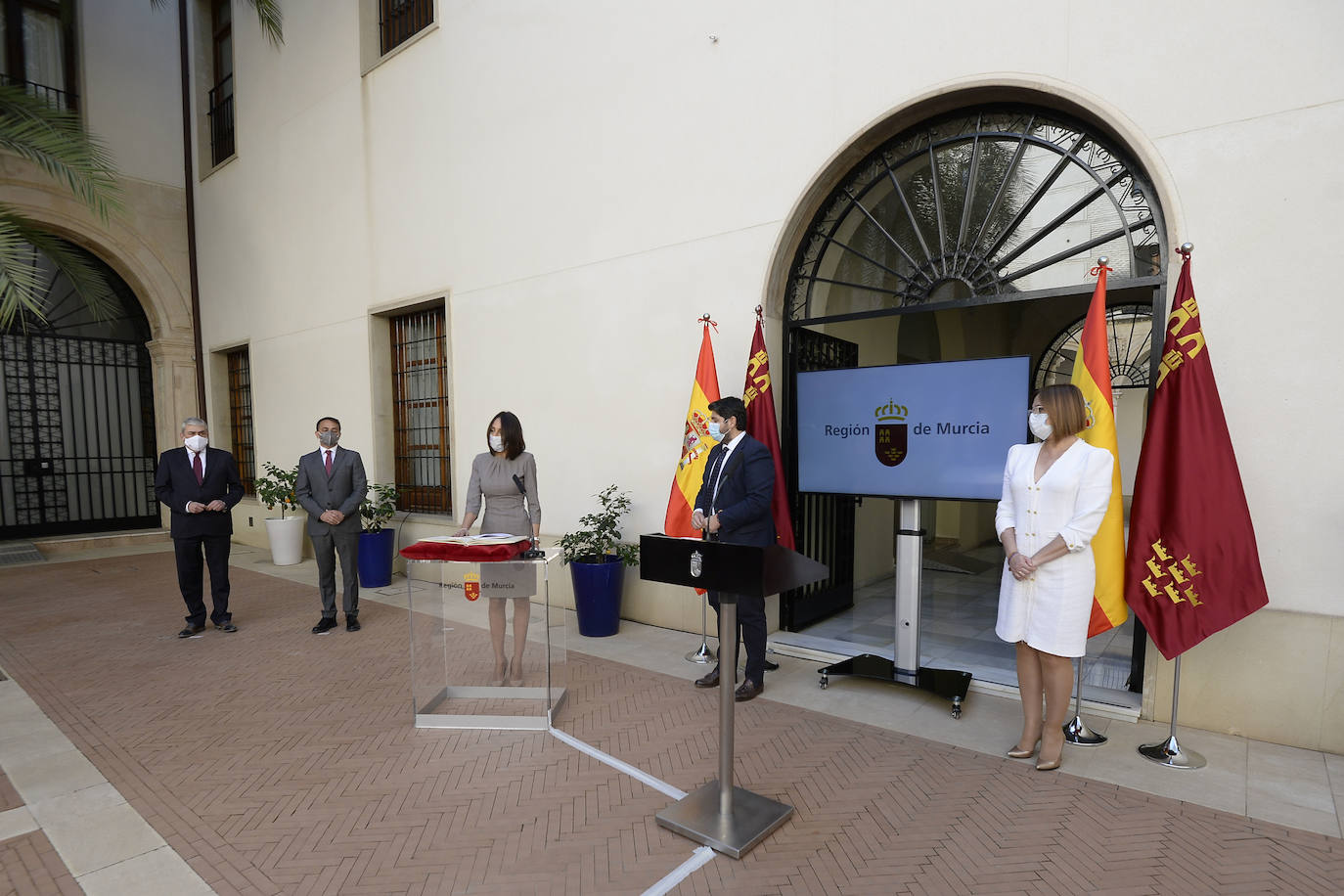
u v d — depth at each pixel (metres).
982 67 3.96
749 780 3.08
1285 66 3.20
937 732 3.56
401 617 5.94
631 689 4.20
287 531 8.46
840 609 5.70
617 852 2.55
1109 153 3.81
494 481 4.45
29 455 9.68
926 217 4.57
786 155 4.70
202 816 2.83
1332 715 3.19
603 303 5.77
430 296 7.19
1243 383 3.33
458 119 6.87
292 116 8.72
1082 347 3.47
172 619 5.88
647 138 5.44
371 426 7.89
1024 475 3.14
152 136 10.23
